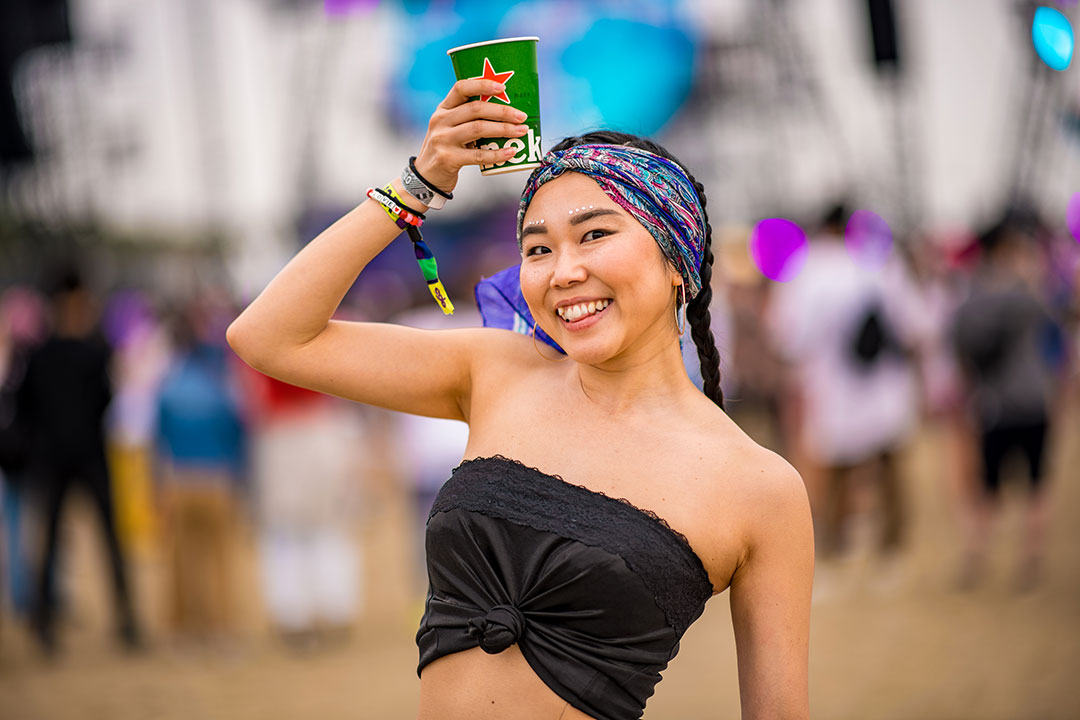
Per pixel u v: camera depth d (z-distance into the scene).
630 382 1.93
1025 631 6.13
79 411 6.96
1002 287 6.91
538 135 1.91
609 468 1.86
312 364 2.03
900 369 7.29
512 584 1.81
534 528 1.81
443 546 1.90
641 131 2.13
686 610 1.81
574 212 1.85
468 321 6.73
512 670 1.81
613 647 1.78
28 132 16.12
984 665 5.60
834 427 7.30
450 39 24.08
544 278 1.87
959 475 7.32
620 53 21.22
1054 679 5.33
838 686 5.43
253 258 16.41
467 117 1.89
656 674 1.84
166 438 6.90
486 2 22.98
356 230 2.00
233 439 6.95
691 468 1.85
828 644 6.16
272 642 7.03
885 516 7.27
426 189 1.97
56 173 22.58
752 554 1.86
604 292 1.84
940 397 9.40
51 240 22.16
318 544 6.88
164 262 25.44
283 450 6.79
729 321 10.31
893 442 7.25
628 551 1.77
